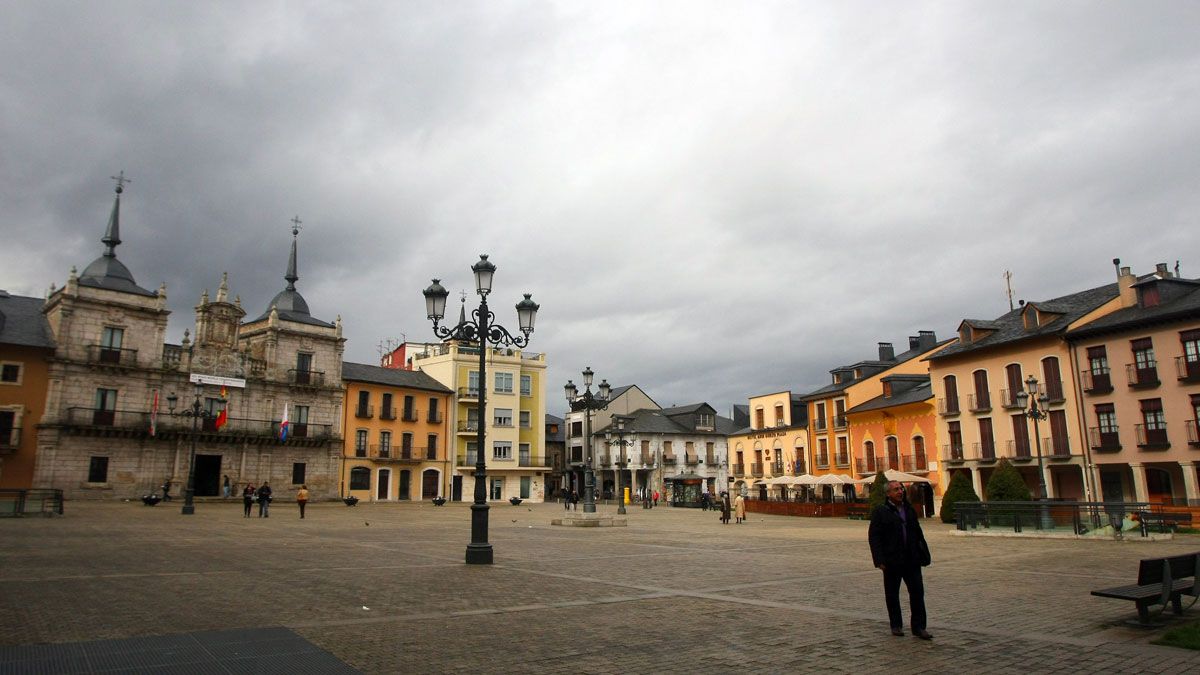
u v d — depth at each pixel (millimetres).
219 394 56156
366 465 64812
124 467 50906
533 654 7496
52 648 7289
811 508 45469
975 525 26859
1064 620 9453
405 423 68188
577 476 85312
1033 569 15305
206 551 17875
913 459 48188
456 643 7938
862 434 53438
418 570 14445
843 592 11914
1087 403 37062
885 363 57719
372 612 9695
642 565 15875
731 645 7965
